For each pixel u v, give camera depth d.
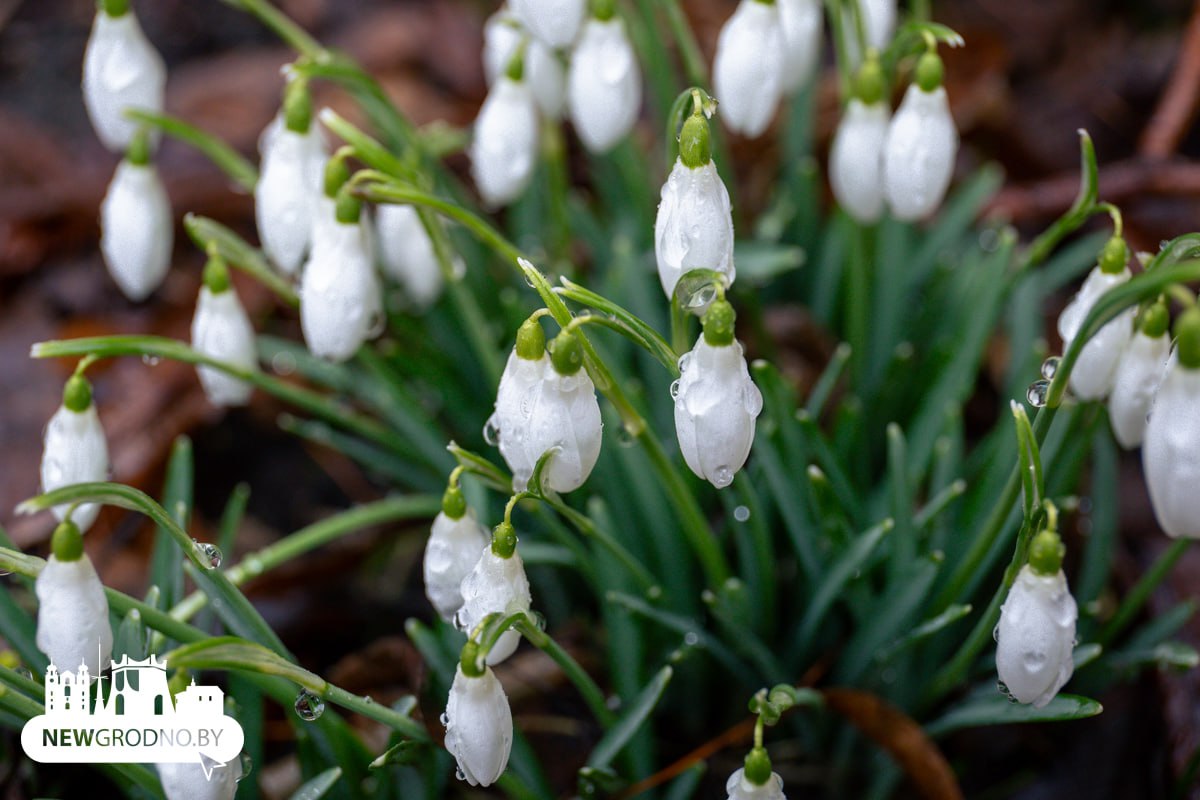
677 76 0.72
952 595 0.51
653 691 0.50
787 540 0.56
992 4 0.82
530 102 0.54
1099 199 0.64
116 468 0.61
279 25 0.54
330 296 0.50
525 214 0.60
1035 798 0.54
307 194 0.51
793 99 0.60
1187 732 0.53
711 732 0.55
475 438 0.58
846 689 0.51
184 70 0.77
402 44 0.77
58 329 0.65
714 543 0.50
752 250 0.58
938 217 0.65
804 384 0.59
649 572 0.55
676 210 0.47
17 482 0.61
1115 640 0.56
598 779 0.50
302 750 0.50
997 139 0.74
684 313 0.47
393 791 0.50
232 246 0.52
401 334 0.59
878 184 0.53
